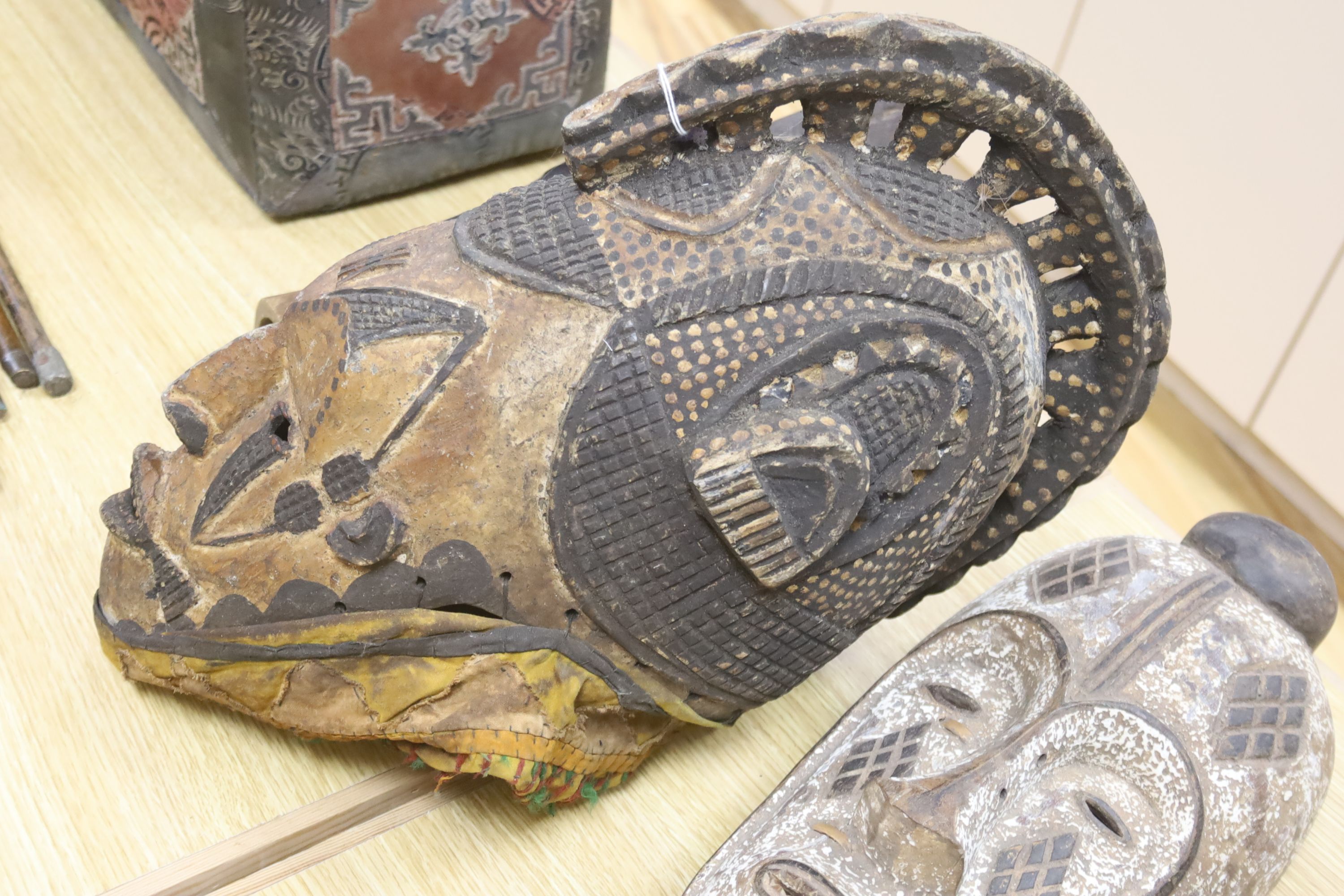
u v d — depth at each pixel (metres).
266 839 0.82
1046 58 1.23
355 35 1.04
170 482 0.82
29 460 0.95
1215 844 0.77
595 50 1.15
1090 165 0.75
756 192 0.73
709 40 1.54
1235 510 1.21
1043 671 0.81
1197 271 1.17
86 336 1.02
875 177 0.74
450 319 0.73
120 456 0.96
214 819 0.82
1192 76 1.12
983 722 0.81
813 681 0.94
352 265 0.78
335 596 0.76
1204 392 1.23
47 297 1.04
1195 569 0.84
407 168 1.13
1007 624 0.83
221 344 1.04
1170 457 1.24
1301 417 1.14
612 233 0.73
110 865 0.80
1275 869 0.79
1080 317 0.80
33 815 0.81
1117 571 0.84
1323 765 0.80
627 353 0.72
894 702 0.84
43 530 0.92
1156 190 1.18
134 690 0.86
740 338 0.72
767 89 0.71
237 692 0.80
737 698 0.81
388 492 0.74
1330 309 1.09
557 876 0.83
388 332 0.74
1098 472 0.85
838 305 0.73
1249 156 1.10
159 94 1.18
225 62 1.05
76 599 0.89
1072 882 0.75
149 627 0.81
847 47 0.71
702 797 0.87
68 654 0.87
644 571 0.74
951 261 0.74
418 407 0.73
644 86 0.71
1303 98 1.06
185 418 0.80
